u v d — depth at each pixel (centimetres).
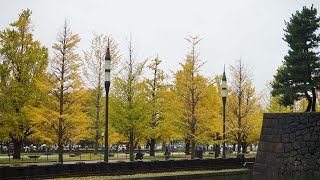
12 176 1597
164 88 3938
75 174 1781
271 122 2286
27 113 2828
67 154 4428
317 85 2589
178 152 5481
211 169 2311
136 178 1675
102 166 1870
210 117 3209
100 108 3725
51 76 2798
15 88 3036
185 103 3100
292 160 2156
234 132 3653
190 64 3084
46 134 2784
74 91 2742
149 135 3306
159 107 3719
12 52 3114
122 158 3716
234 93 3703
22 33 3192
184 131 3194
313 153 2175
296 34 2670
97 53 3697
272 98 4378
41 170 1691
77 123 2766
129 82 2866
